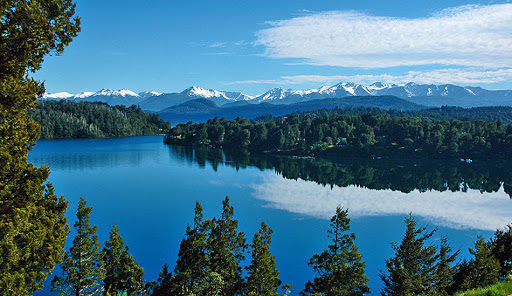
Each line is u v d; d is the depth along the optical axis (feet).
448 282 129.80
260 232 142.41
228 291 135.03
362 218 342.85
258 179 536.42
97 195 410.31
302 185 500.33
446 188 492.95
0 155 75.51
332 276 144.36
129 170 585.22
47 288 183.73
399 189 483.51
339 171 625.41
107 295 126.72
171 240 268.62
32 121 84.69
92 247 145.89
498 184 521.65
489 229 317.63
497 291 74.84
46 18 76.89
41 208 89.51
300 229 303.48
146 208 359.46
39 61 79.61
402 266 136.36
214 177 543.80
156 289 138.82
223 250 135.03
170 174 558.56
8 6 71.72
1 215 75.87
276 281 142.20
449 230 313.73
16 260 77.66
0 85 73.56
